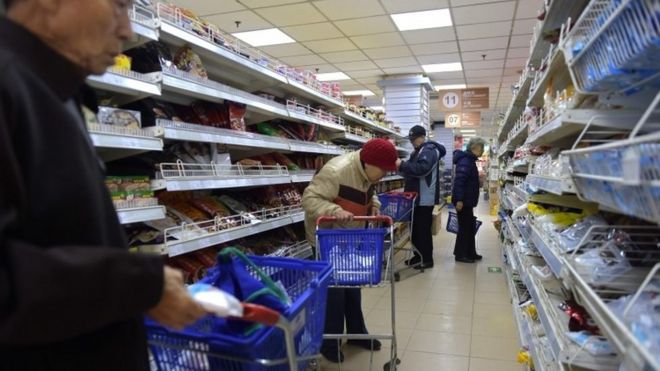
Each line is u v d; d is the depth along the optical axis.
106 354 0.85
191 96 2.80
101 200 0.85
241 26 6.63
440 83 11.09
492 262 5.95
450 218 6.32
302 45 7.63
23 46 0.76
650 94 1.28
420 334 3.37
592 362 1.34
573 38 1.26
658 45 0.79
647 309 0.96
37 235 0.71
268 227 3.13
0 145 0.64
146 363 0.96
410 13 6.15
